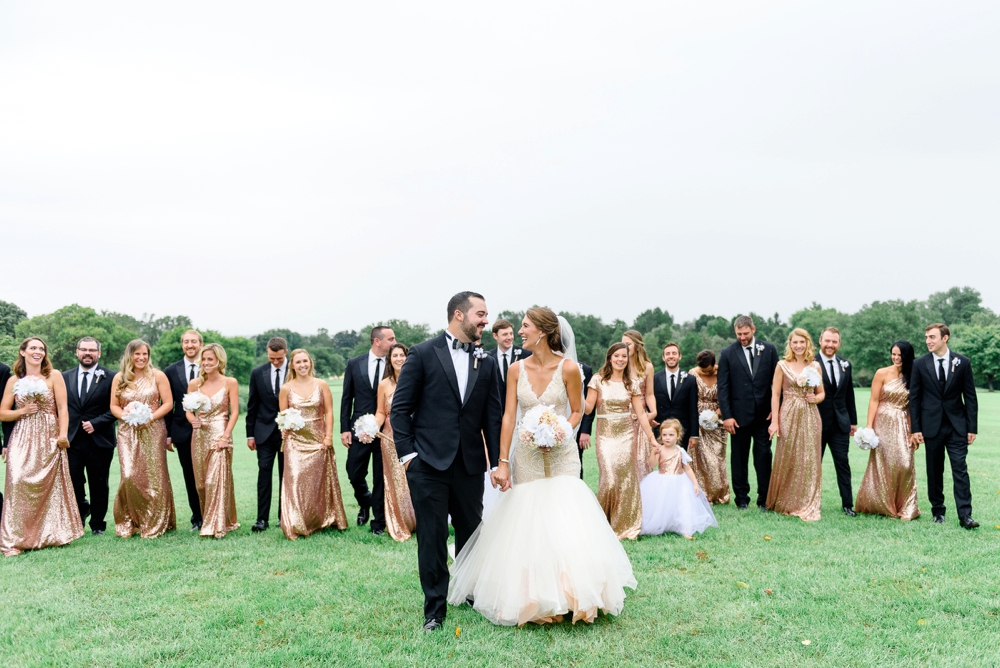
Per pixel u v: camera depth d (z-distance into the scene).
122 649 4.08
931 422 7.29
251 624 4.47
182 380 7.66
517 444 4.83
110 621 4.57
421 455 4.50
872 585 5.12
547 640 4.17
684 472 7.26
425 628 4.35
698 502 7.10
